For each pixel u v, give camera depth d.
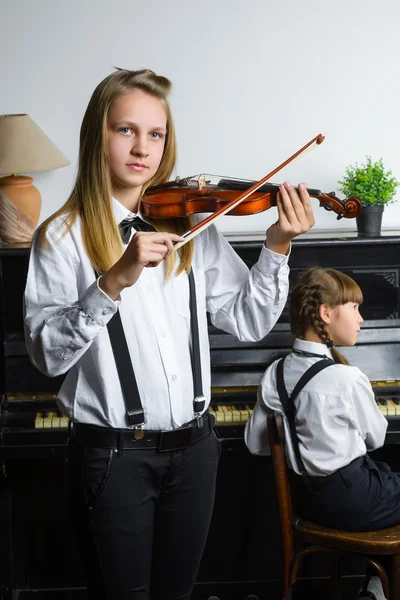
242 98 2.96
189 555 1.67
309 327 2.19
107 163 1.56
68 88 2.91
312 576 2.74
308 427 2.09
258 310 1.67
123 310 1.57
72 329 1.40
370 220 2.68
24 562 2.65
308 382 2.11
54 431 2.37
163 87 1.59
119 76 1.56
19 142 2.63
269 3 2.91
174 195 1.66
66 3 2.86
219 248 1.72
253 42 2.93
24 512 2.62
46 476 2.60
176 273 1.62
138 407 1.55
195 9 2.89
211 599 2.71
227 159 2.99
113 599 1.61
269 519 2.70
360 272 2.61
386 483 2.14
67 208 1.59
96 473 1.56
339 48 2.95
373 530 2.10
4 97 2.91
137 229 1.63
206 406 1.67
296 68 2.95
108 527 1.57
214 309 1.75
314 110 2.98
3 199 2.61
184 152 2.97
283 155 3.00
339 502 2.08
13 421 2.39
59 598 2.68
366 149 3.01
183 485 1.62
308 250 2.58
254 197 1.65
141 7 2.88
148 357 1.58
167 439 1.58
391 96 2.99
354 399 2.08
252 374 2.55
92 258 1.55
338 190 3.03
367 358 2.57
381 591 2.39
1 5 2.85
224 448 2.44
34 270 1.55
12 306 2.50
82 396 1.58
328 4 2.92
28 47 2.88
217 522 2.69
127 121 1.53
